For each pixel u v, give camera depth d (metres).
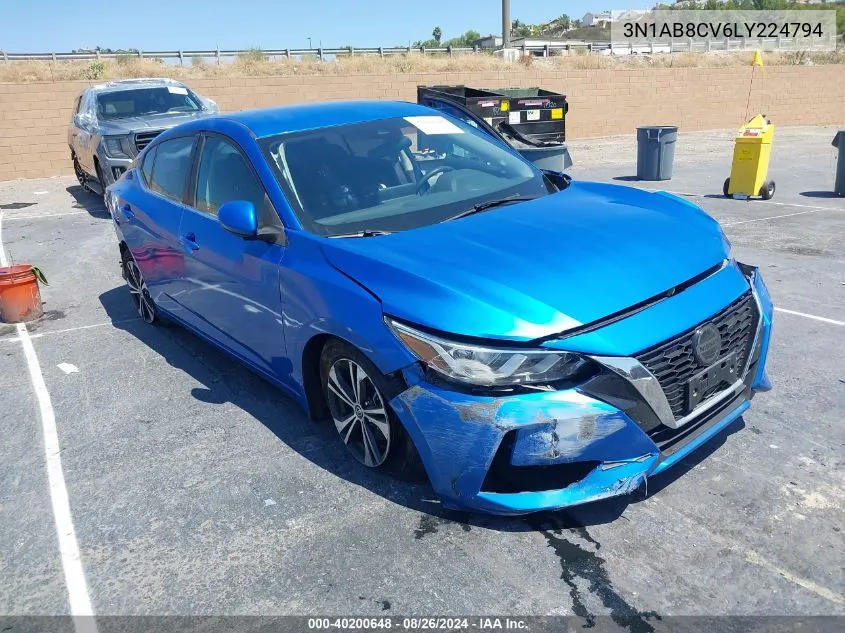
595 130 22.06
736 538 2.86
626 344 2.71
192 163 4.61
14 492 3.59
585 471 2.81
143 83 12.21
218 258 4.11
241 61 23.67
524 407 2.64
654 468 2.83
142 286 5.82
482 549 2.91
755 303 3.30
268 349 3.89
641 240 3.23
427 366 2.81
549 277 2.89
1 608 2.78
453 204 3.77
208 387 4.67
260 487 3.47
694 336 2.89
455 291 2.84
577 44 36.09
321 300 3.26
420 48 28.09
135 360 5.23
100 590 2.84
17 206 12.26
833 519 2.93
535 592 2.65
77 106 12.73
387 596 2.69
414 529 3.06
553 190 4.16
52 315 6.41
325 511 3.24
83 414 4.40
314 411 3.76
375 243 3.32
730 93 23.89
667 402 2.80
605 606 2.56
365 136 4.19
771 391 4.07
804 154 15.66
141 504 3.40
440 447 2.82
